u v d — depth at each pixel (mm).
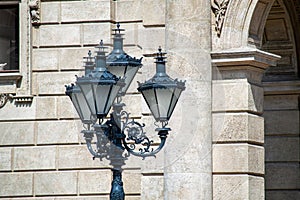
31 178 43031
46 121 43062
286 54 49188
